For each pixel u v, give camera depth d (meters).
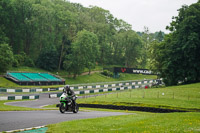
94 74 112.94
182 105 39.75
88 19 132.12
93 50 107.88
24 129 12.91
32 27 103.00
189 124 14.56
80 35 100.88
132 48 142.12
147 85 84.56
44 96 58.72
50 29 109.69
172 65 71.75
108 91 72.56
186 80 75.38
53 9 110.50
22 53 98.88
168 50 72.38
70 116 19.55
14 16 99.94
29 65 97.81
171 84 76.44
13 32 101.12
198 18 70.94
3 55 76.06
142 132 12.23
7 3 97.00
